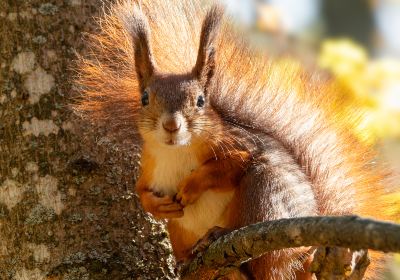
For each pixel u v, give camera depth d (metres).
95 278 9.46
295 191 9.91
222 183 9.88
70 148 9.76
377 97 15.35
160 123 9.72
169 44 10.83
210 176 9.84
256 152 10.02
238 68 10.81
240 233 8.26
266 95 10.76
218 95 10.62
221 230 9.48
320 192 10.53
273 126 10.64
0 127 9.80
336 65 15.61
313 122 10.84
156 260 9.93
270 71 10.95
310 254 9.65
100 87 10.12
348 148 10.84
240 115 10.53
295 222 7.49
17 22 9.95
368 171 10.89
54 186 9.63
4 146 9.77
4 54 9.93
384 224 6.62
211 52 10.15
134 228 9.88
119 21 10.37
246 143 10.05
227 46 10.91
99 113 9.99
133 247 9.80
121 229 9.79
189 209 10.24
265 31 19.06
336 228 6.97
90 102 9.92
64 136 9.77
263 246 7.95
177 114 9.72
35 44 9.91
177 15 10.92
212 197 10.16
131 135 10.22
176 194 9.91
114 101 10.20
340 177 10.63
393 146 15.36
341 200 10.53
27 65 9.88
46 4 10.01
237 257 8.48
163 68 10.79
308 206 9.97
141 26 10.17
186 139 9.74
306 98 11.07
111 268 9.55
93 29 10.15
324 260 8.25
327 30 27.75
